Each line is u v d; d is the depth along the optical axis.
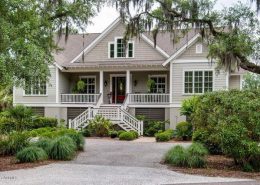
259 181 10.11
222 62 17.84
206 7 17.77
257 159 11.75
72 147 14.62
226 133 11.48
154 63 27.55
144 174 11.02
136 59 28.88
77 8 18.44
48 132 21.39
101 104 28.52
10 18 12.28
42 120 26.98
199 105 13.05
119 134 23.25
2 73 11.46
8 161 13.30
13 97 30.38
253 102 11.52
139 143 20.06
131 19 18.77
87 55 29.97
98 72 30.36
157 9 18.47
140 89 29.64
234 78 26.72
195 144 13.41
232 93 12.58
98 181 9.87
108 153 15.76
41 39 15.22
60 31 19.03
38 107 29.92
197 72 26.50
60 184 9.43
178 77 26.92
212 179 10.32
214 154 15.09
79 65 28.89
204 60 26.25
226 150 11.85
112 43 29.44
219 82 26.00
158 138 21.14
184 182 9.85
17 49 11.74
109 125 24.47
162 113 27.91
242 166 12.02
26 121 17.80
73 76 31.06
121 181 9.91
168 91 28.88
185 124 21.84
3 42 11.54
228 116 11.78
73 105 29.00
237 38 16.86
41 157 13.44
